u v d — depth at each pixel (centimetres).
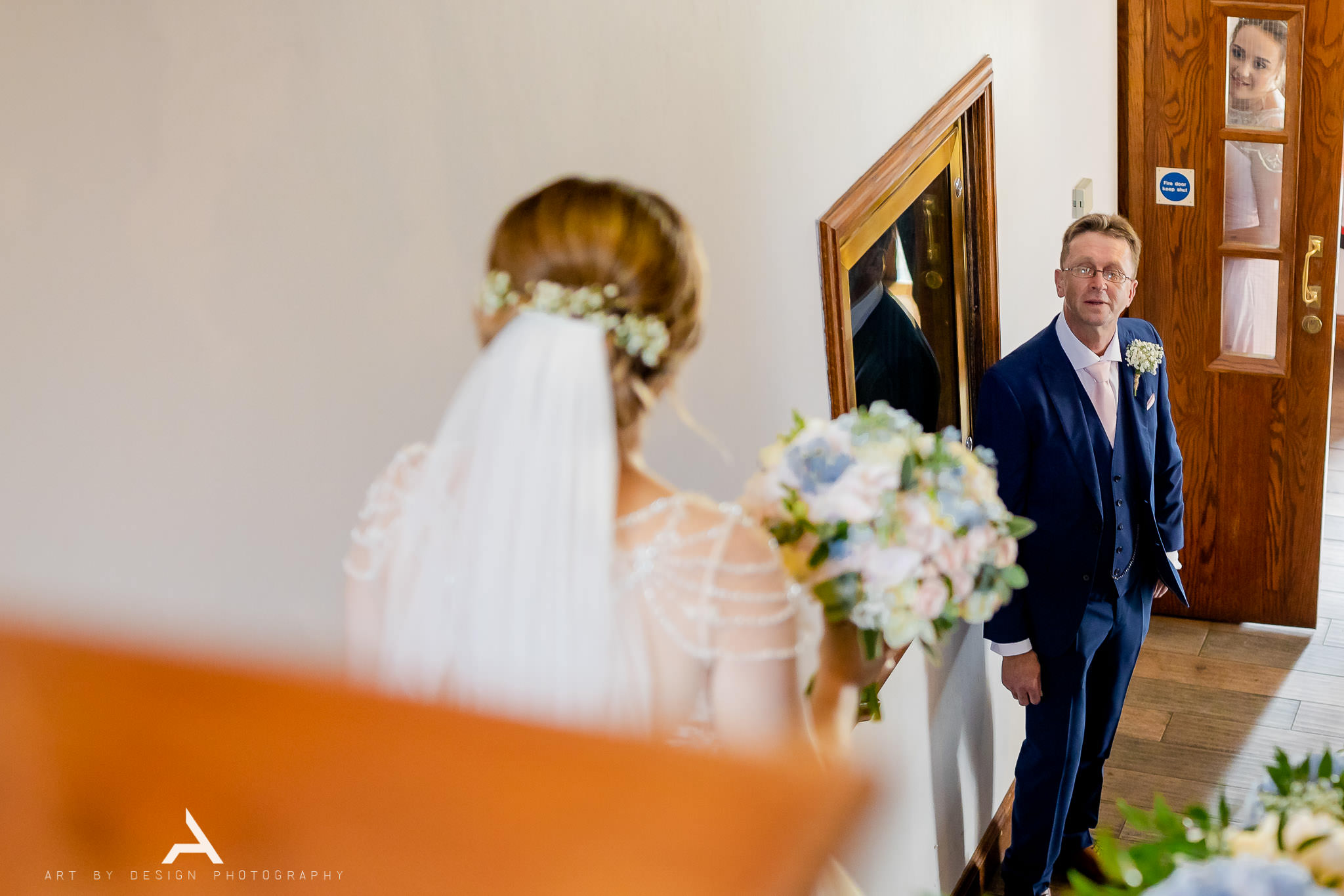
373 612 119
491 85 148
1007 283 327
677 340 117
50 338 100
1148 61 400
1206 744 377
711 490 193
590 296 113
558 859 18
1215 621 441
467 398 115
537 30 156
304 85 123
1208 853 81
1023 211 336
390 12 133
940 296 288
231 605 116
